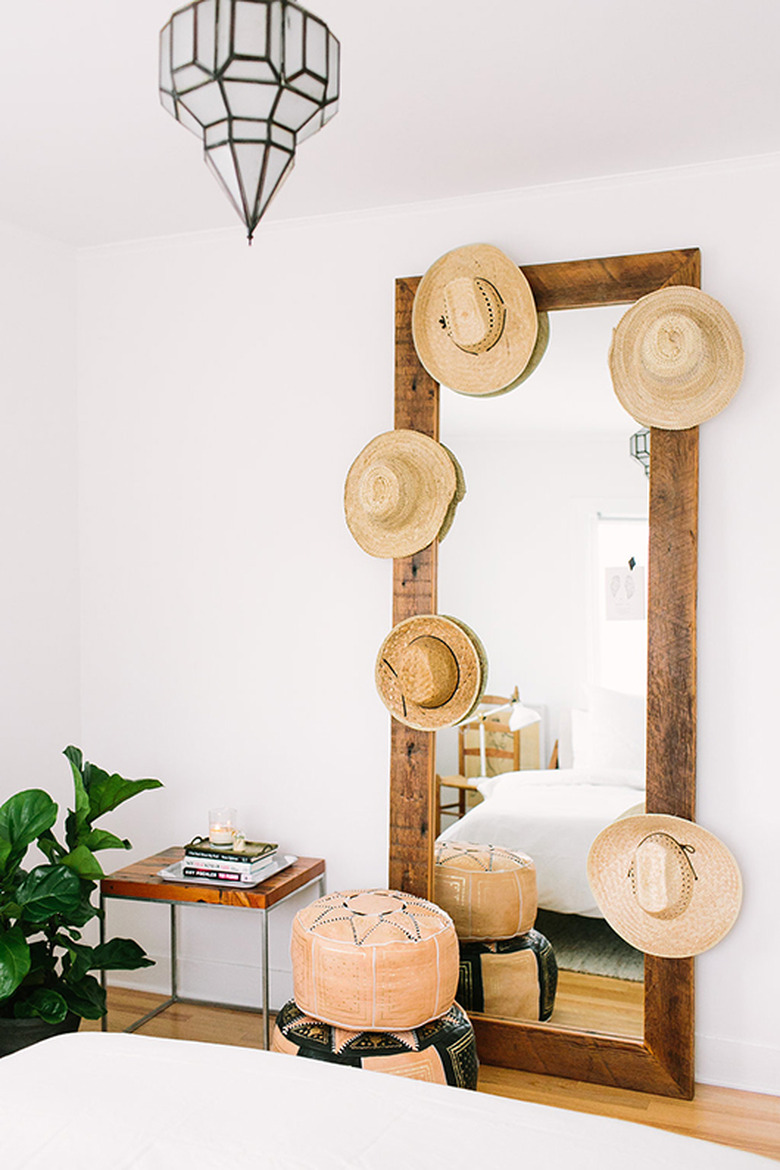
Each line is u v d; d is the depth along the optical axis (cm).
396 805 326
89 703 383
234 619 359
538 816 314
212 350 362
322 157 292
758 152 289
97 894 384
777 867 291
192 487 366
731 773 295
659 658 296
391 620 336
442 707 319
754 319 293
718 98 257
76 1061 167
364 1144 141
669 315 286
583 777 310
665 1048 292
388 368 337
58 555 374
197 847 319
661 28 224
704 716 298
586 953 305
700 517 298
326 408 346
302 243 348
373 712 339
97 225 353
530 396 313
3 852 286
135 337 375
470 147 286
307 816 348
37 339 364
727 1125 274
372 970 260
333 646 345
